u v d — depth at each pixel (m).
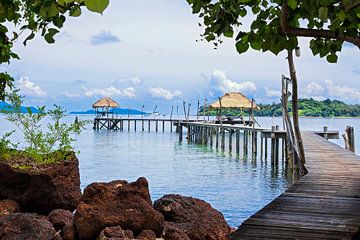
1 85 4.76
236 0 3.71
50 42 2.85
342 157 12.45
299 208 5.64
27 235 5.96
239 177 20.19
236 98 43.00
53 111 10.95
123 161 26.11
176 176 20.53
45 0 1.97
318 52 3.98
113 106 58.69
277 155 23.80
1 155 8.11
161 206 6.93
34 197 7.38
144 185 6.56
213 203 14.70
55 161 7.90
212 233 6.71
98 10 1.42
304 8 3.53
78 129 10.96
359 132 47.72
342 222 4.94
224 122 43.34
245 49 3.82
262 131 25.28
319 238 4.41
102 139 42.62
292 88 12.54
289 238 4.41
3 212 6.95
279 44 3.78
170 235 6.18
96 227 6.18
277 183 18.55
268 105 77.75
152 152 31.20
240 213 13.30
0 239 5.85
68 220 6.66
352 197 6.37
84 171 22.14
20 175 7.39
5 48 4.14
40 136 8.41
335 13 3.36
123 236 5.99
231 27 3.81
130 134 50.22
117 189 6.52
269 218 5.12
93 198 6.38
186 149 33.47
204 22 3.96
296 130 12.43
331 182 7.82
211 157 28.33
